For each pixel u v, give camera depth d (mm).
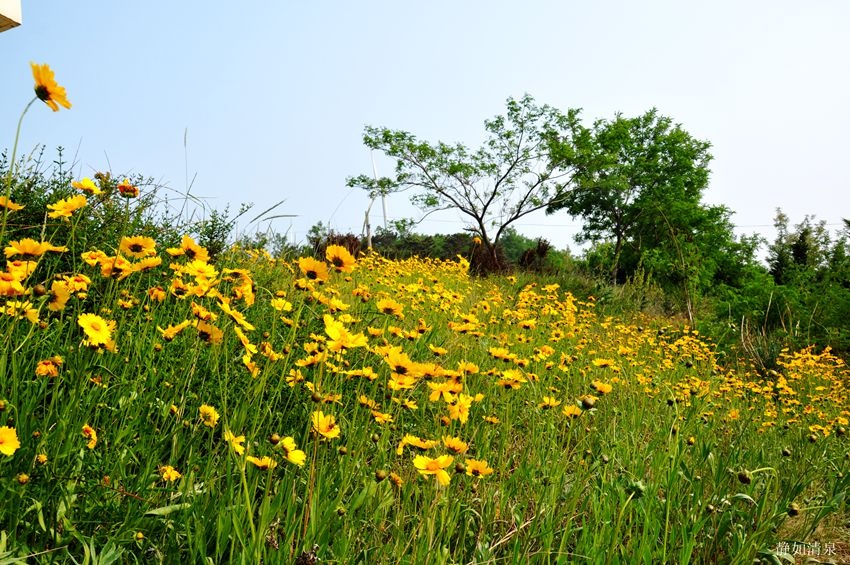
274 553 1611
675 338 9250
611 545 2090
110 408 1851
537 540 2301
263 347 2553
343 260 2193
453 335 4082
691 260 13953
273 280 4098
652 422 3742
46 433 1555
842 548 2705
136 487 1717
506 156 25844
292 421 2547
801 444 3844
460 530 2248
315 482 2035
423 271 8484
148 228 3404
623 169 29828
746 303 11703
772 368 7887
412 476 2242
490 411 3070
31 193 3078
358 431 2363
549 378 3939
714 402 4543
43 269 2701
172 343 2443
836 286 11500
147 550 1664
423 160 25266
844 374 7848
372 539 2000
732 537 2484
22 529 1521
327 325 2072
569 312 6867
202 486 1843
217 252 4066
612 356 5547
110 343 1697
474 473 2037
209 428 2209
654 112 32562
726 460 3053
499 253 18062
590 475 2666
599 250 30672
